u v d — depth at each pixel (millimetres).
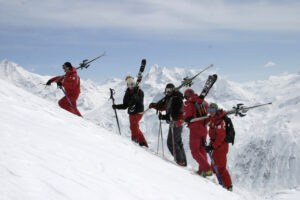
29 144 3102
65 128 4879
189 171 7051
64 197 2277
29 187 2174
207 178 7148
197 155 7090
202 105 7031
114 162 3967
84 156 3543
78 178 2779
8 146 2787
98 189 2746
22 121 4023
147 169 4695
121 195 2895
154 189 3650
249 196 7348
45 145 3287
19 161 2529
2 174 2189
